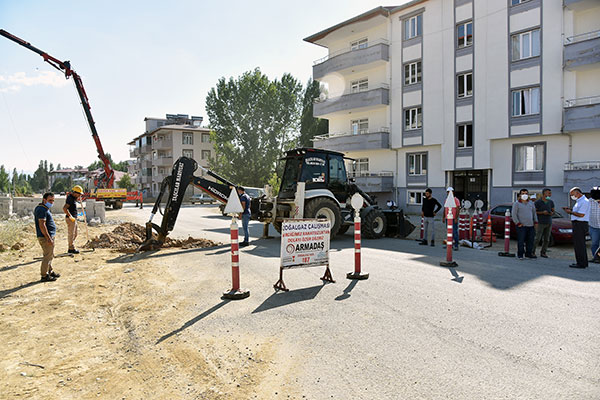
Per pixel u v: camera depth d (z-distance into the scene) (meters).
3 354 4.25
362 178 27.72
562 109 19.75
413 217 23.80
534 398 3.14
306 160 12.48
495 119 22.16
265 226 13.26
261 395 3.28
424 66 25.53
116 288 6.86
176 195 11.03
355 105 28.92
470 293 6.14
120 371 3.82
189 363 3.93
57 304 5.98
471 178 24.41
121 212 30.14
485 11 22.47
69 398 3.34
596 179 18.11
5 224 16.05
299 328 4.73
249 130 43.16
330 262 8.74
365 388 3.34
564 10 19.61
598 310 5.28
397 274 7.51
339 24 28.95
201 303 5.84
